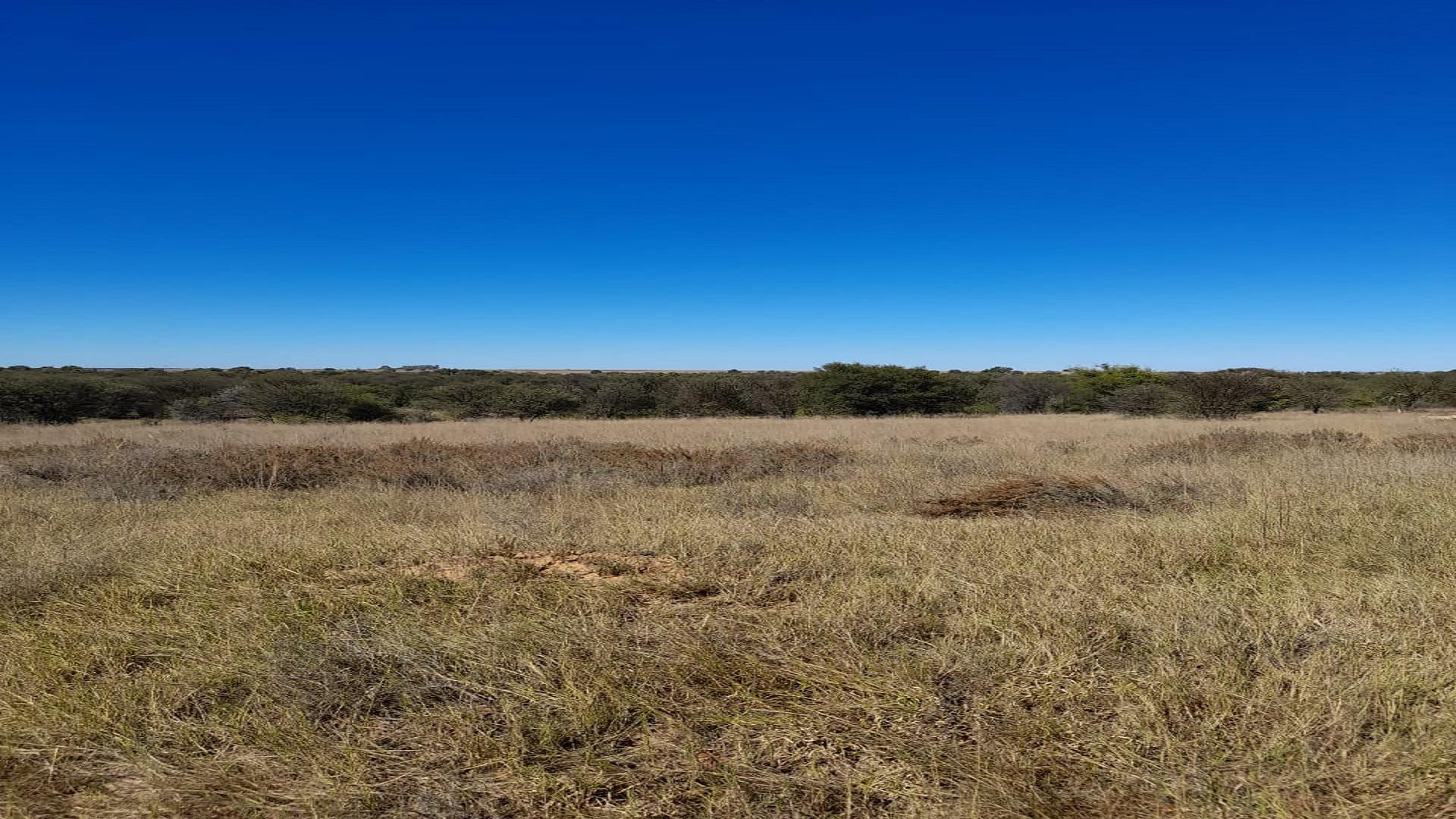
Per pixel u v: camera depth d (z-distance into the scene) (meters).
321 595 4.41
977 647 3.57
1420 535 5.38
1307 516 6.16
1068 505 7.89
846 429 20.61
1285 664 3.33
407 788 2.56
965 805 2.43
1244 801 2.42
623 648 3.57
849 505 8.35
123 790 2.60
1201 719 2.90
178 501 8.55
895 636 3.83
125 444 14.62
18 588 4.55
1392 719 2.82
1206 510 7.04
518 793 2.54
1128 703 3.00
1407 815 2.38
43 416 28.36
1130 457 12.33
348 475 10.61
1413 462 9.31
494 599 4.34
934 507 8.05
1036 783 2.55
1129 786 2.54
